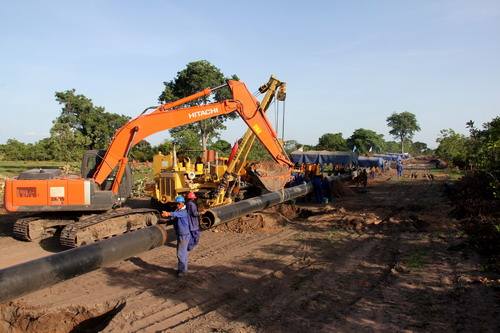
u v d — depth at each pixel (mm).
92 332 6688
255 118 14617
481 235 10430
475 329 5746
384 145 103500
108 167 11711
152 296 7289
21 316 6723
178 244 8445
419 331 5754
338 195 22938
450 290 7277
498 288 7176
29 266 6227
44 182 10617
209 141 43219
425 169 59281
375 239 11570
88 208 10727
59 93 39031
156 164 14875
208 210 10867
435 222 13211
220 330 5953
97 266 7418
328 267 8945
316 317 6355
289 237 11977
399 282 7832
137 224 11906
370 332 5777
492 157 13281
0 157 65188
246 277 8320
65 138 38250
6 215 15656
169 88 41219
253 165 16203
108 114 40656
